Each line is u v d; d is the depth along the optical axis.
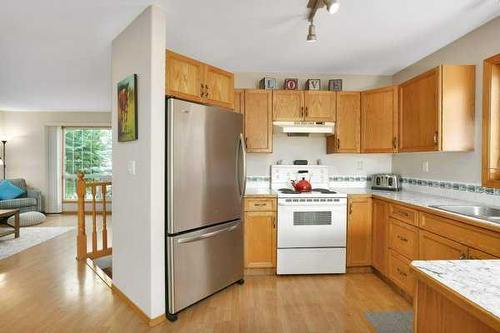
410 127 2.98
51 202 6.68
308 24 2.45
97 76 3.90
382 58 3.25
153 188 2.15
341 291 2.78
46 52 3.03
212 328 2.16
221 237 2.68
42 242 4.38
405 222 2.58
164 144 2.23
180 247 2.29
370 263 3.20
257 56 3.19
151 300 2.17
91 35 2.62
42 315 2.33
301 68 3.59
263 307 2.47
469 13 2.29
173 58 2.39
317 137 3.85
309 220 3.13
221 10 2.21
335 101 3.50
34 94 4.96
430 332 0.95
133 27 2.35
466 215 1.96
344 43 2.85
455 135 2.53
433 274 0.93
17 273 3.19
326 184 3.75
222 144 2.67
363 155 3.86
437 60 3.03
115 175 2.67
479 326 0.78
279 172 3.74
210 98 2.73
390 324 2.21
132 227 2.39
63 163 6.85
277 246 3.13
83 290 2.77
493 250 1.71
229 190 2.77
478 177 2.50
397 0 2.11
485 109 2.35
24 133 6.63
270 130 3.46
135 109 2.27
